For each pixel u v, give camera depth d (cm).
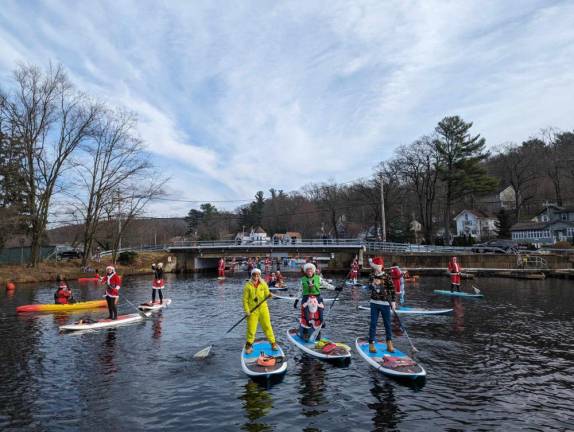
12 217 3275
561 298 1909
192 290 2656
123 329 1301
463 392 709
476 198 8544
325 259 6059
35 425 603
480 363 877
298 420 604
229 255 4797
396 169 5553
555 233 5675
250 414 627
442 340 1085
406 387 733
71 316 1620
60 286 1844
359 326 1305
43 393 732
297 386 741
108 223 4791
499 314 1492
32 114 3425
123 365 898
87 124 3653
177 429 582
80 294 2402
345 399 679
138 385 766
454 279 2117
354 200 6906
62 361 939
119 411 649
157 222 11381
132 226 6956
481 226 7288
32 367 895
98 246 5497
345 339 1122
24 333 1274
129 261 4488
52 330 1320
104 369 871
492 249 4247
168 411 645
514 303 1772
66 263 3978
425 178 5447
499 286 2533
